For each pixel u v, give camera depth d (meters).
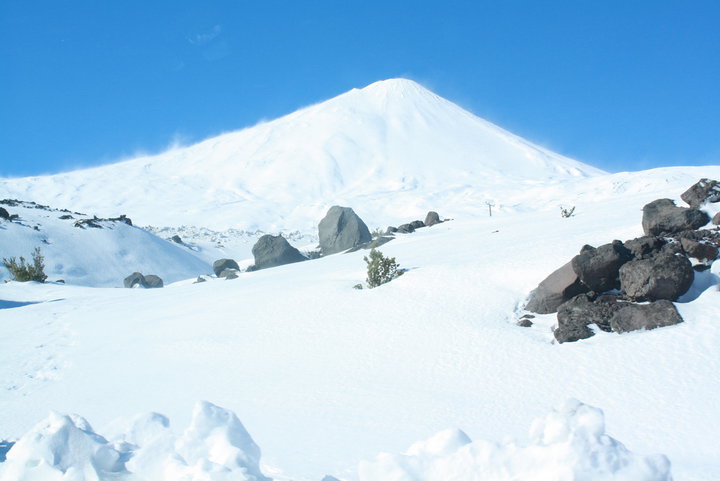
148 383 13.66
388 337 15.12
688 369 10.71
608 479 2.88
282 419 10.55
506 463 3.11
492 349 13.38
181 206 147.62
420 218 105.00
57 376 14.91
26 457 3.53
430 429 9.62
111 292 32.31
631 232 18.94
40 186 173.88
